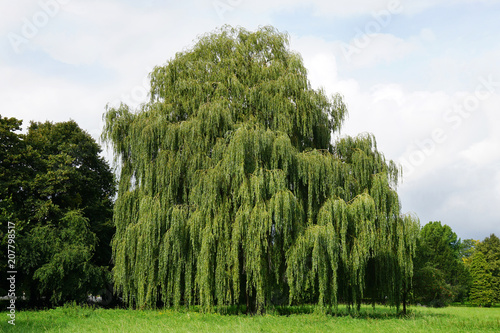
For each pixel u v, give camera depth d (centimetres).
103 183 3600
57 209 2928
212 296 2055
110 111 2572
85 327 1762
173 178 2244
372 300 2375
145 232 2162
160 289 2258
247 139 2066
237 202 2098
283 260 2119
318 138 2491
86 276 2691
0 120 3039
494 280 6562
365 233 2053
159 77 2620
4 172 2878
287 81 2391
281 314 2194
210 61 2547
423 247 4572
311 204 2152
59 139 3547
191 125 2273
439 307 4697
